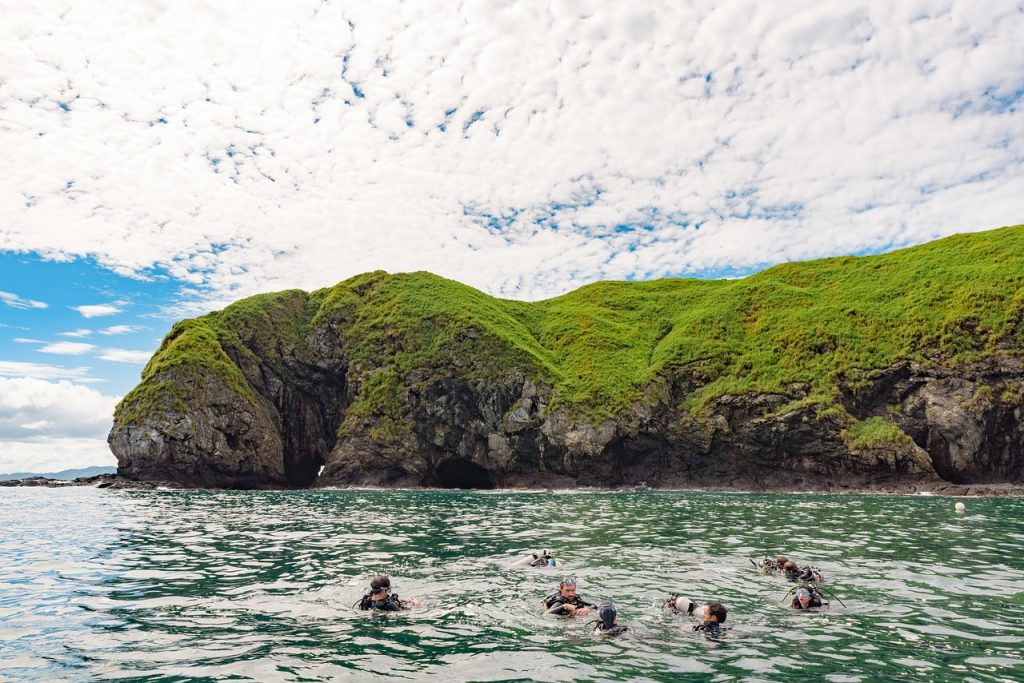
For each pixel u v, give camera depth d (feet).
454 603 34.37
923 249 225.15
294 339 228.43
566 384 195.42
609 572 43.34
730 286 255.50
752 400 171.22
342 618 31.04
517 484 185.16
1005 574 41.60
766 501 116.16
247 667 23.52
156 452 175.11
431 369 201.87
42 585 38.40
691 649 26.07
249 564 46.52
